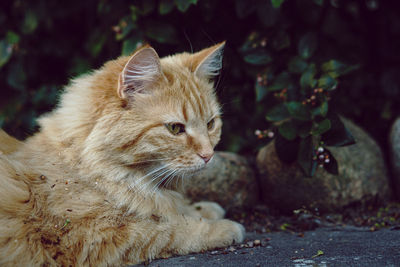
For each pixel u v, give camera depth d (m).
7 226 0.68
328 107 0.84
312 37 0.90
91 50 1.00
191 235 0.73
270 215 0.89
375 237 0.75
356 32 1.03
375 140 1.01
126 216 0.71
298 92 0.86
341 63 0.84
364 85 1.05
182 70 0.75
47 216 0.70
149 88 0.71
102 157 0.70
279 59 0.92
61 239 0.69
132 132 0.70
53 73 1.11
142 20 0.93
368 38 1.05
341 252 0.69
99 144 0.70
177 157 0.72
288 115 0.84
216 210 0.84
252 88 1.00
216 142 0.77
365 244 0.72
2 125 1.06
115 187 0.71
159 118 0.71
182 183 0.78
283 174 0.88
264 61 0.90
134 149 0.70
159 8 0.92
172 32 0.92
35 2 1.03
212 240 0.73
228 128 1.02
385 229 0.80
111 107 0.70
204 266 0.67
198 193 0.90
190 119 0.72
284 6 0.92
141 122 0.70
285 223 0.85
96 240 0.69
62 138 0.72
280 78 0.88
